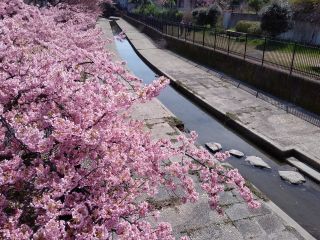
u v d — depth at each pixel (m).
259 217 4.91
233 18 26.16
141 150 3.14
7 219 2.36
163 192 5.23
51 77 2.96
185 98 12.27
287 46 13.62
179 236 4.41
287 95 10.91
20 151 2.72
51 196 2.46
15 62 3.69
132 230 2.59
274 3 17.73
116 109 2.89
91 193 2.66
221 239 4.41
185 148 3.94
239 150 8.12
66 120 2.54
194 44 18.73
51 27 8.06
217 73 15.20
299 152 7.36
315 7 17.27
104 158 2.68
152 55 20.27
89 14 18.62
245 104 10.65
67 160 2.64
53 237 2.13
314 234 5.24
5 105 3.01
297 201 6.10
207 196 5.21
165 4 49.44
